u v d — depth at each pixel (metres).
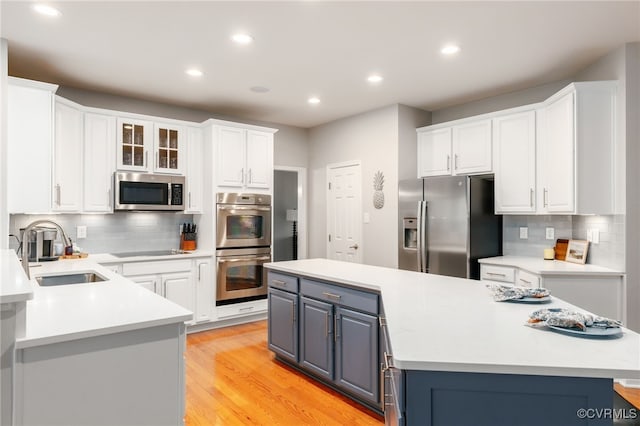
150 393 1.57
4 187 2.88
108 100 4.24
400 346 1.30
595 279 3.08
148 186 4.14
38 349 1.36
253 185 4.70
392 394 1.53
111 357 1.49
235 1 2.44
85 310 1.68
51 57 3.28
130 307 1.73
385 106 4.75
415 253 4.30
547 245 3.93
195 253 4.32
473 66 3.50
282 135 5.70
